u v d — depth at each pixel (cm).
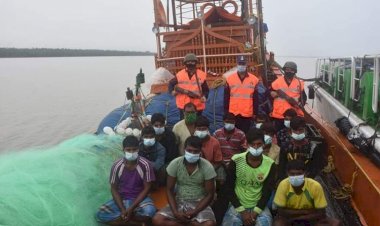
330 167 641
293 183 441
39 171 481
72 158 534
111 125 814
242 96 697
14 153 541
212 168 486
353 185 539
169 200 486
